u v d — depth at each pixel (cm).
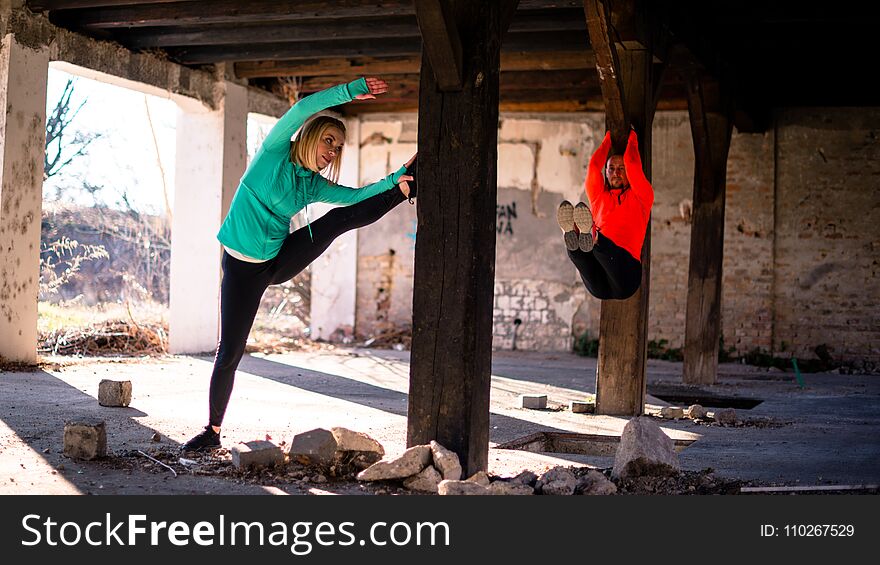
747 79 1145
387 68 1198
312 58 1209
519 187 1426
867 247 1288
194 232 1189
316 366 1087
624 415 749
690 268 1038
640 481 456
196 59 1145
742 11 889
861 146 1292
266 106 1280
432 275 455
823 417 756
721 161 1019
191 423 612
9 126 909
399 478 431
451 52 437
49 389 761
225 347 498
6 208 905
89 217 1778
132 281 1745
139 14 974
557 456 550
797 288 1312
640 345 754
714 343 1032
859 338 1288
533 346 1415
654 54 747
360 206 482
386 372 1049
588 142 1400
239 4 960
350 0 935
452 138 453
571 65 1126
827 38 1002
